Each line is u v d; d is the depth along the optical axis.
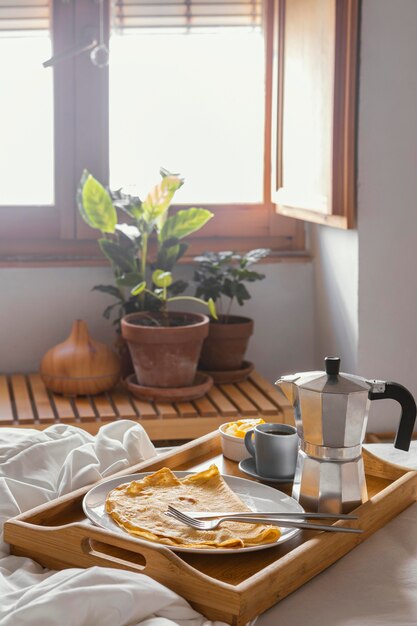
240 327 3.09
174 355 2.87
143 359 2.89
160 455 1.63
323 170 2.81
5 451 1.57
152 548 1.16
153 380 2.90
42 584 1.12
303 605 1.16
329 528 1.28
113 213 2.97
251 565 1.22
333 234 3.12
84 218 3.05
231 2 3.22
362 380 1.36
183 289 3.12
